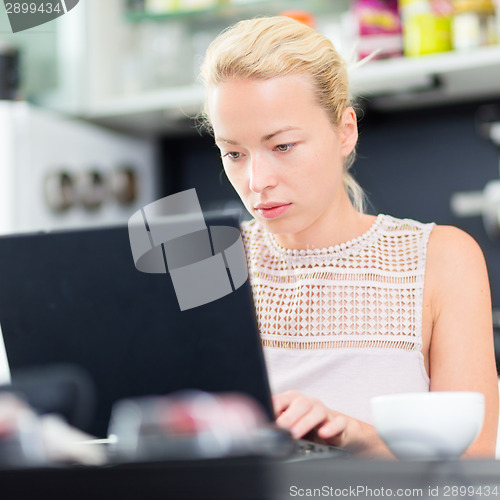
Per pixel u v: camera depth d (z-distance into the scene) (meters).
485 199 2.85
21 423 0.77
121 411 0.92
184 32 3.22
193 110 3.03
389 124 3.12
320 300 1.45
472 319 1.34
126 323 0.93
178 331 0.93
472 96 2.95
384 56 2.72
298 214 1.30
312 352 1.42
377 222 1.52
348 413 1.36
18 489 0.71
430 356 1.40
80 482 0.71
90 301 0.95
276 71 1.23
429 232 1.48
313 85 1.27
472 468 0.69
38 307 0.96
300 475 0.70
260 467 0.70
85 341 0.95
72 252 0.95
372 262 1.46
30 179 2.81
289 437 0.83
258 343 0.91
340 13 3.04
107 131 3.28
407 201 3.09
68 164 2.99
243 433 0.80
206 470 0.70
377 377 1.38
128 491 0.70
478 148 2.99
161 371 0.93
